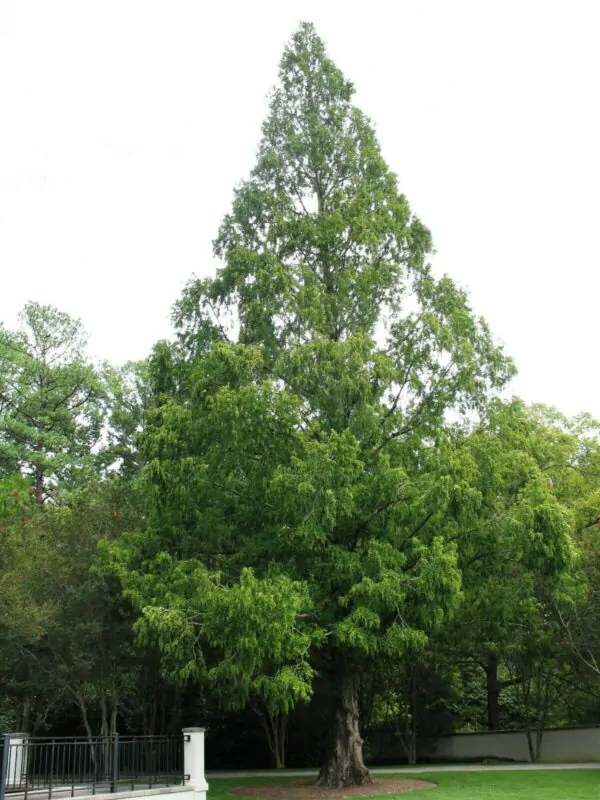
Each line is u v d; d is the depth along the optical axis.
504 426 19.06
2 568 18.66
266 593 14.39
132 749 13.94
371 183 21.17
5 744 12.61
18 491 25.11
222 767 29.53
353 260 20.50
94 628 20.42
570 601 18.11
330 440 16.33
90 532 22.73
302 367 17.59
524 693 27.86
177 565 16.97
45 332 40.88
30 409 39.22
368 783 17.95
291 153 21.88
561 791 16.56
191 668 15.23
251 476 17.28
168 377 19.94
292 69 23.19
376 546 16.06
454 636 22.22
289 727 29.53
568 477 28.16
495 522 17.23
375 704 31.47
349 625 15.56
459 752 29.58
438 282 20.02
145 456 18.48
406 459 18.17
